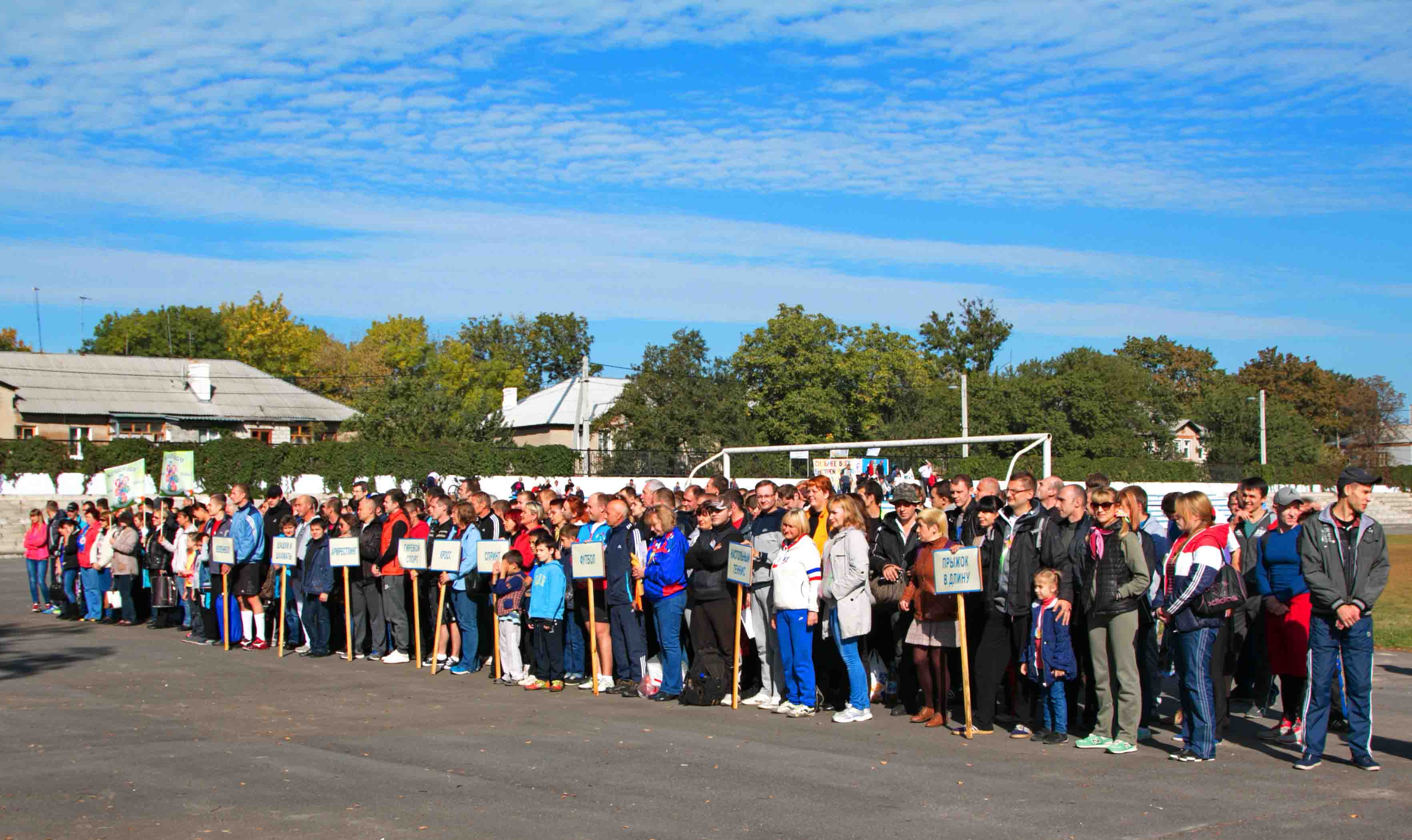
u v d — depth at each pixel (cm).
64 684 1293
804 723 1028
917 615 1001
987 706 967
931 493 1223
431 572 1445
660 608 1168
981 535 1023
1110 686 909
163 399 6328
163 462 4178
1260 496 1038
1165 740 952
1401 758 876
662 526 1170
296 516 1666
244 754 906
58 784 806
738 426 5559
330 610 1590
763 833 677
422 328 9344
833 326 6544
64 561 2036
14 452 4362
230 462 4462
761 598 1123
